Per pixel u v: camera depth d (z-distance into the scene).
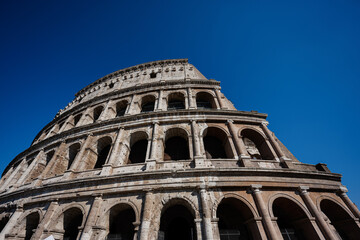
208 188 18.44
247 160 21.48
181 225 20.88
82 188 20.34
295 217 19.84
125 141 25.28
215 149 26.25
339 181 22.44
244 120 26.98
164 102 31.38
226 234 17.94
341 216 20.52
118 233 19.56
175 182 18.86
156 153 22.78
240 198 18.20
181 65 42.50
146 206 17.42
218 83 34.81
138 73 42.31
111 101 35.00
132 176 19.52
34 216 21.62
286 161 22.45
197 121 26.19
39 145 32.50
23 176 27.77
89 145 26.52
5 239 19.62
